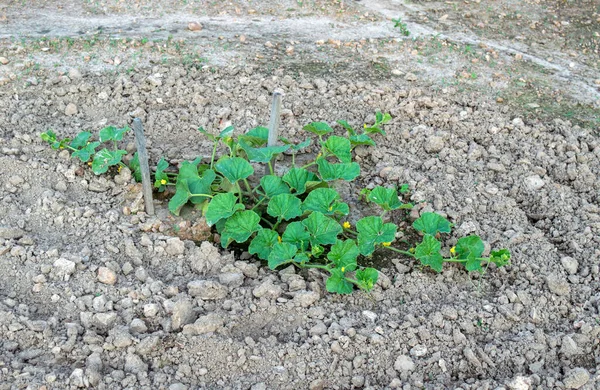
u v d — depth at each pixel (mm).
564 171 3291
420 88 3736
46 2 4402
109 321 2590
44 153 3146
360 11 4547
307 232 2838
